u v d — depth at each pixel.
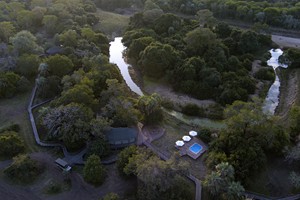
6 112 99.81
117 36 169.38
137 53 136.88
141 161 72.00
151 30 150.38
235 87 111.38
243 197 68.62
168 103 110.81
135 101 100.62
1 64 115.94
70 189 74.38
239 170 74.62
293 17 165.62
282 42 152.12
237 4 180.75
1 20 155.38
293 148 80.69
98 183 75.62
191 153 85.19
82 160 82.06
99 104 98.25
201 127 97.94
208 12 163.88
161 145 88.69
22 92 109.94
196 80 118.12
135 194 72.44
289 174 78.00
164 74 124.44
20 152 83.56
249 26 172.88
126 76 131.12
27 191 73.69
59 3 176.75
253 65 133.12
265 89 117.19
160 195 67.12
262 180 76.00
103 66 115.25
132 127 91.12
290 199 72.81
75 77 105.19
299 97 109.44
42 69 110.38
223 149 81.94
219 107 106.94
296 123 89.31
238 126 82.38
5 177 76.94
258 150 77.62
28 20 156.38
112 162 82.00
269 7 174.88
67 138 82.81
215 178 68.50
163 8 197.00
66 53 126.75
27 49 123.56
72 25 156.00
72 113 86.00
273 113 105.25
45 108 92.94
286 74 127.19
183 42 140.38
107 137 86.06
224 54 129.12
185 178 77.12
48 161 81.81
